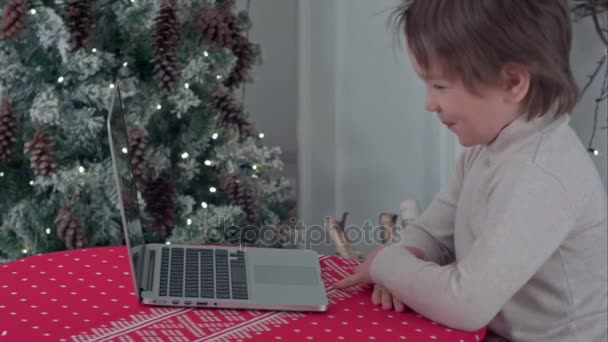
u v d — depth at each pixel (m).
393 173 2.66
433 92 1.21
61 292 1.22
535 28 1.14
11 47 2.22
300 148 2.71
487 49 1.13
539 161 1.19
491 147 1.25
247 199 2.36
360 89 2.65
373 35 2.61
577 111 2.80
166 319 1.13
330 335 1.10
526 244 1.15
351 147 2.69
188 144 2.37
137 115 2.26
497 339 1.31
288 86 3.37
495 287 1.14
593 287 1.26
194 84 2.35
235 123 2.38
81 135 2.20
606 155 2.81
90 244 2.26
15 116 2.20
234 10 2.53
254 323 1.13
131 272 1.26
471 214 1.30
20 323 1.10
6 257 2.28
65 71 2.18
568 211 1.18
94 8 2.26
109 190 2.22
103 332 1.08
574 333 1.26
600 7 2.65
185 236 2.28
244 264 1.33
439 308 1.15
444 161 2.56
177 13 2.27
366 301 1.24
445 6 1.14
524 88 1.16
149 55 2.30
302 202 2.74
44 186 2.24
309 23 2.65
